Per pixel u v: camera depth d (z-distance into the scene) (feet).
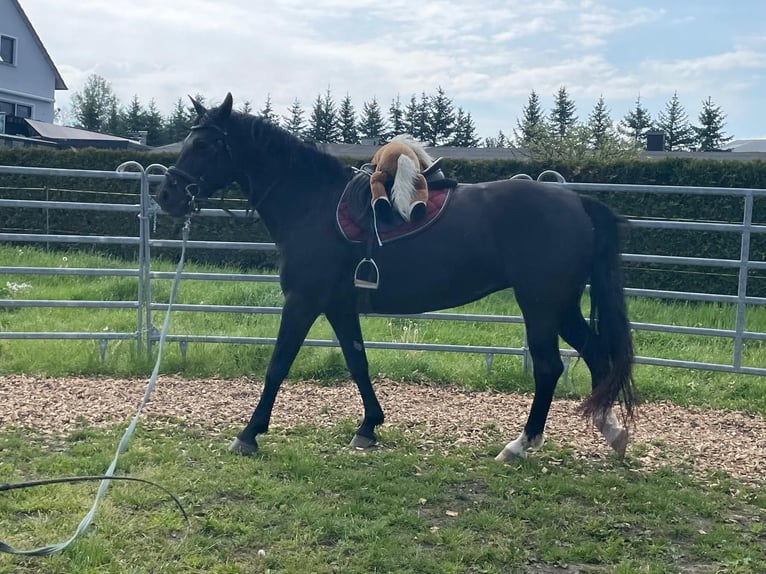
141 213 22.85
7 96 121.80
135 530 11.89
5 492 13.05
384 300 15.58
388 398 20.83
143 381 21.85
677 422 19.56
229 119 16.01
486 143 181.47
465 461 15.83
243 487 13.78
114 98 232.94
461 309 30.04
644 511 13.41
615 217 15.52
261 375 22.81
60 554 11.01
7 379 21.66
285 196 15.98
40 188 42.19
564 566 11.40
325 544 11.87
